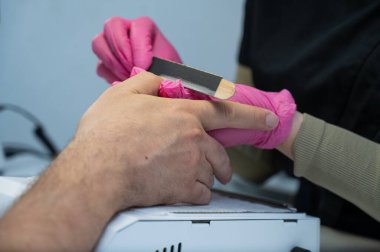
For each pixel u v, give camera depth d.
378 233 0.69
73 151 0.40
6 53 1.05
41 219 0.34
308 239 0.46
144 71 0.51
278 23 0.82
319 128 0.54
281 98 0.55
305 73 0.74
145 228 0.37
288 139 0.54
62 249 0.34
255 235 0.42
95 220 0.36
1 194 0.44
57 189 0.37
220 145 0.50
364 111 0.68
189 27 1.12
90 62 1.07
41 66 1.06
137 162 0.41
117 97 0.46
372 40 0.69
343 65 0.69
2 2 1.03
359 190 0.52
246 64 0.91
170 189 0.44
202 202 0.47
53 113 1.08
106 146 0.40
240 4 1.12
